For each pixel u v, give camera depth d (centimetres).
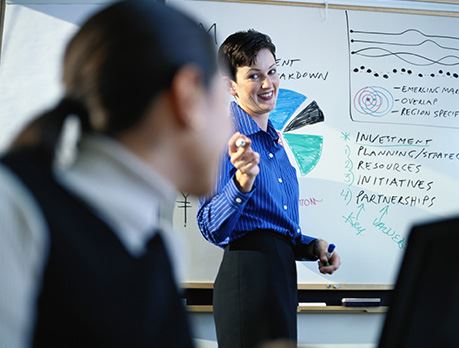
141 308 48
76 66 51
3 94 205
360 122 212
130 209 51
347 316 203
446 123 217
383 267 204
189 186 58
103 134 51
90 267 45
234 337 131
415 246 54
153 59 50
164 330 52
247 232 139
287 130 209
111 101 50
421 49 220
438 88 219
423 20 222
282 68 212
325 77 213
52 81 208
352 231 206
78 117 50
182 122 52
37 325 42
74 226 46
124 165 50
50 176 48
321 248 156
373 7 220
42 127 49
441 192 212
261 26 213
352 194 208
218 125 57
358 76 215
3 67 207
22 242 42
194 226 200
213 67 56
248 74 157
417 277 53
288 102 210
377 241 206
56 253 43
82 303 43
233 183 131
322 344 201
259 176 144
